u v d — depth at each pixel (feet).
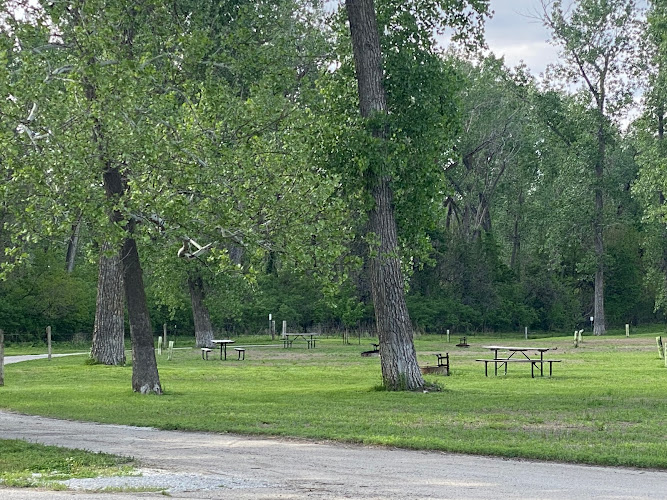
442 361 116.26
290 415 55.42
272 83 75.46
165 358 133.39
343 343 183.93
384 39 74.69
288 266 71.51
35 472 36.40
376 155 70.03
